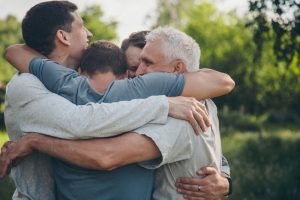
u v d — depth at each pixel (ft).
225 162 13.87
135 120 11.51
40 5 13.02
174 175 12.25
